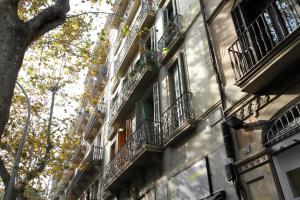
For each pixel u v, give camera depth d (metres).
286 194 5.99
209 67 9.49
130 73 14.99
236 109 7.75
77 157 27.75
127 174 13.06
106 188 15.10
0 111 3.95
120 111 15.91
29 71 15.66
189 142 9.56
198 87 9.80
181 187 9.41
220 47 9.08
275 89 6.68
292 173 6.03
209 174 8.18
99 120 23.42
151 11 15.52
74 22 13.52
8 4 4.63
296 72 6.27
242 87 7.04
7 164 14.71
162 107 12.00
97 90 25.41
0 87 4.04
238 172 7.15
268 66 6.29
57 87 16.47
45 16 5.26
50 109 15.62
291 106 6.25
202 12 10.43
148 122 11.93
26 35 4.75
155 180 11.45
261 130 6.79
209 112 8.92
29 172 12.50
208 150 8.52
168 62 12.40
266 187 6.36
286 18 6.67
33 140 15.90
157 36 14.31
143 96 14.30
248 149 7.02
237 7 8.55
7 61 4.25
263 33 7.59
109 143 19.53
